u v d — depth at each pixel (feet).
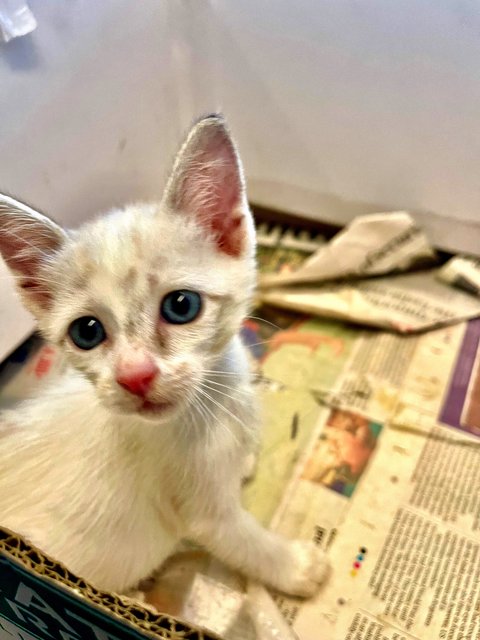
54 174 0.72
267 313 0.92
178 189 0.47
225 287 0.47
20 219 0.46
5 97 0.62
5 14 0.59
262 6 0.78
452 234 0.89
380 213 0.91
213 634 0.38
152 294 0.45
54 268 0.48
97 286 0.45
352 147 0.85
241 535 0.59
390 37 0.73
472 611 0.61
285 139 0.89
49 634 0.48
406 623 0.61
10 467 0.57
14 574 0.43
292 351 0.86
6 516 0.55
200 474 0.53
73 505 0.55
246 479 0.72
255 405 0.58
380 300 0.90
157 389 0.44
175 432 0.52
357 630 0.61
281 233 0.99
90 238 0.47
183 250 0.46
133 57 0.78
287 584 0.63
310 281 0.93
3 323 0.72
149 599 0.64
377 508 0.70
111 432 0.53
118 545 0.57
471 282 0.88
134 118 0.82
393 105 0.79
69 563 0.55
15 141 0.65
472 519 0.68
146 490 0.56
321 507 0.70
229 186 0.48
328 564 0.65
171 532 0.60
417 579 0.64
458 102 0.75
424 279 0.92
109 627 0.41
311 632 0.61
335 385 0.82
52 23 0.65
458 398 0.79
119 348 0.44
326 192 0.92
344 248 0.91
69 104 0.70
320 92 0.82
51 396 0.60
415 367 0.83
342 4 0.73
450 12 0.69
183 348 0.46
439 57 0.73
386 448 0.75
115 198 0.84
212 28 0.82
